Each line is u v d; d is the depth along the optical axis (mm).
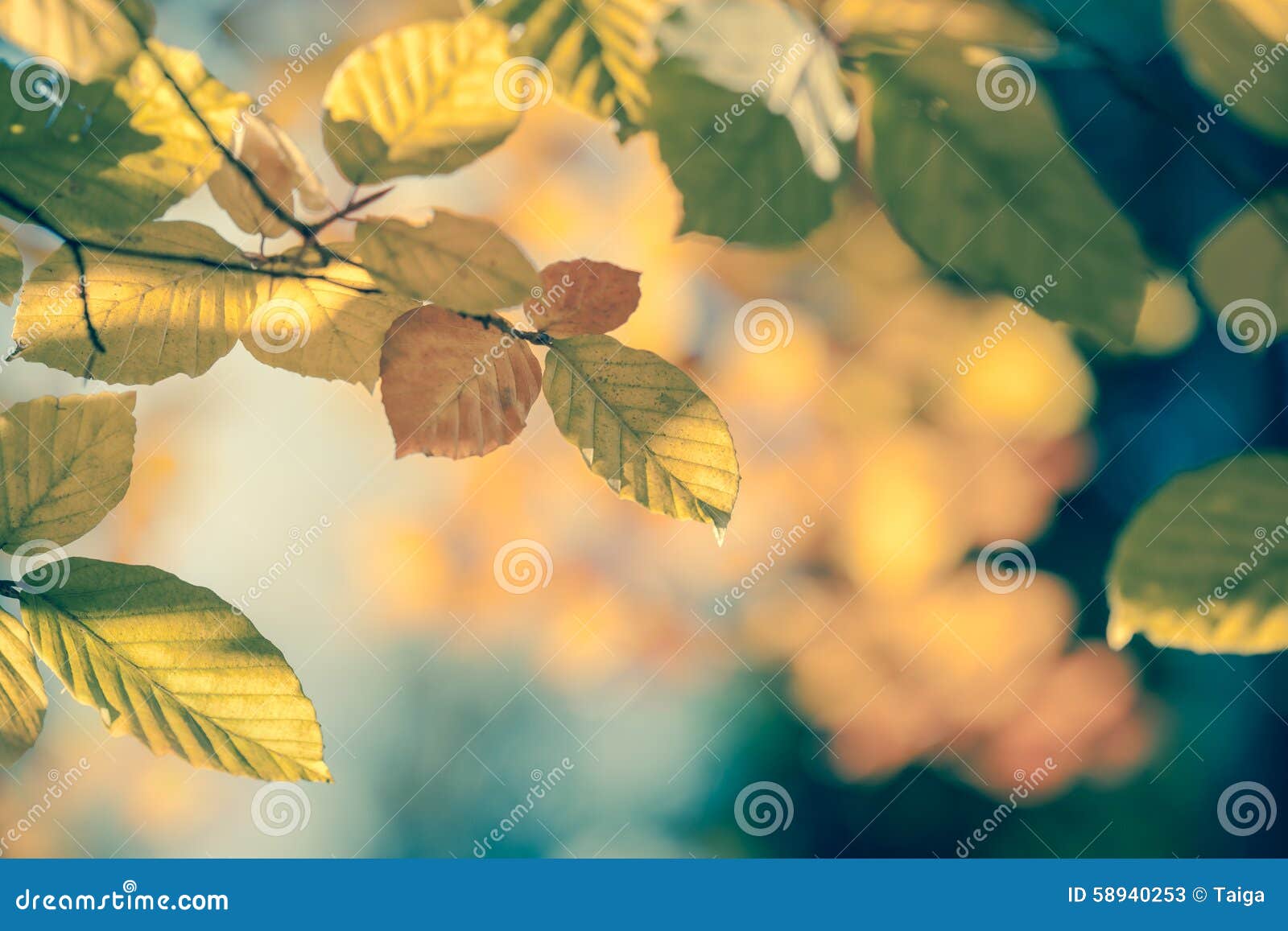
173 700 666
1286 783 1345
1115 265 694
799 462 1962
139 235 670
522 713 1956
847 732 1985
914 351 1817
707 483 671
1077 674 1877
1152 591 697
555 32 683
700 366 1875
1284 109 702
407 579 1898
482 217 679
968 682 1932
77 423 669
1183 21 698
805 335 1840
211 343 672
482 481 1901
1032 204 691
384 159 681
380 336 675
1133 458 1743
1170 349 1177
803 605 2012
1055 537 1905
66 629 666
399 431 671
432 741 1896
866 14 692
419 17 792
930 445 1896
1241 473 695
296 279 675
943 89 690
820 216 692
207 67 673
